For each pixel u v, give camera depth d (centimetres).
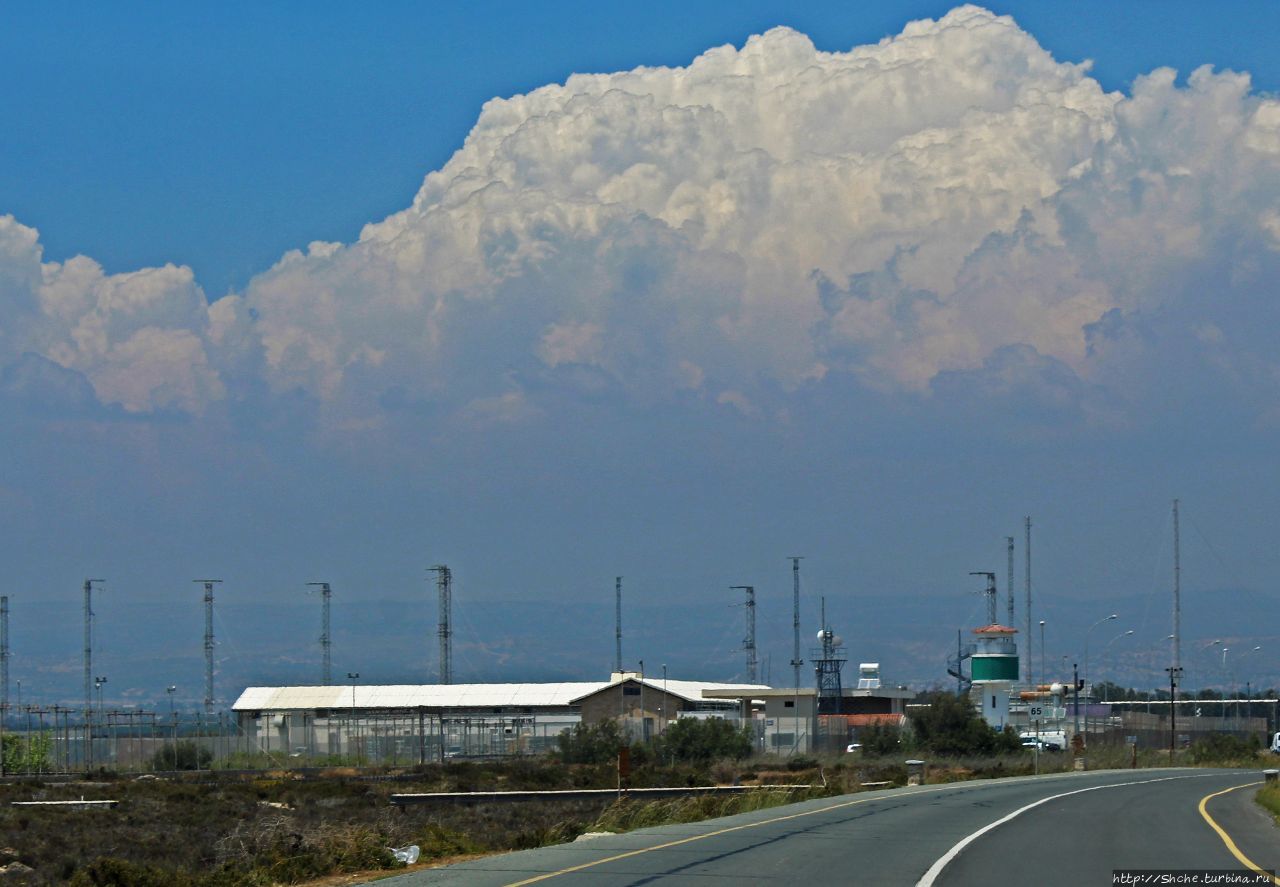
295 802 10625
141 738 18500
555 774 13450
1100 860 4503
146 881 5356
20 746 16400
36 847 7081
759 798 8112
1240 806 7438
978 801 7931
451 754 19338
